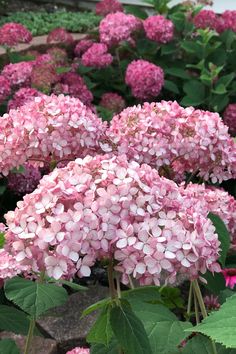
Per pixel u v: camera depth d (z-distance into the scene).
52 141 2.76
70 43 6.69
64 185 1.97
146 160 2.87
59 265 1.90
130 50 6.33
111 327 2.05
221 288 2.77
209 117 2.90
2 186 4.58
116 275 2.31
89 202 1.94
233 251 3.08
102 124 2.96
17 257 1.94
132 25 5.96
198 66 5.88
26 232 1.94
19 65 5.18
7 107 4.93
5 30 5.76
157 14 6.85
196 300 2.79
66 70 5.40
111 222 1.93
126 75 5.64
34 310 2.00
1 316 2.55
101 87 6.21
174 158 2.96
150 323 2.22
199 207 2.14
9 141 2.78
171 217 1.99
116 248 1.97
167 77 6.25
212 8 8.28
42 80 5.05
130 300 2.30
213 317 1.65
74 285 2.38
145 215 1.96
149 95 5.64
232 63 6.28
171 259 1.92
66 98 2.86
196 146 2.87
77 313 3.60
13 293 2.04
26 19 8.01
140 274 1.94
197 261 1.97
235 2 8.17
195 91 5.75
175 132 2.87
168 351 2.15
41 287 2.07
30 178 4.60
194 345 2.27
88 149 2.83
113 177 2.02
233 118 5.44
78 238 1.89
